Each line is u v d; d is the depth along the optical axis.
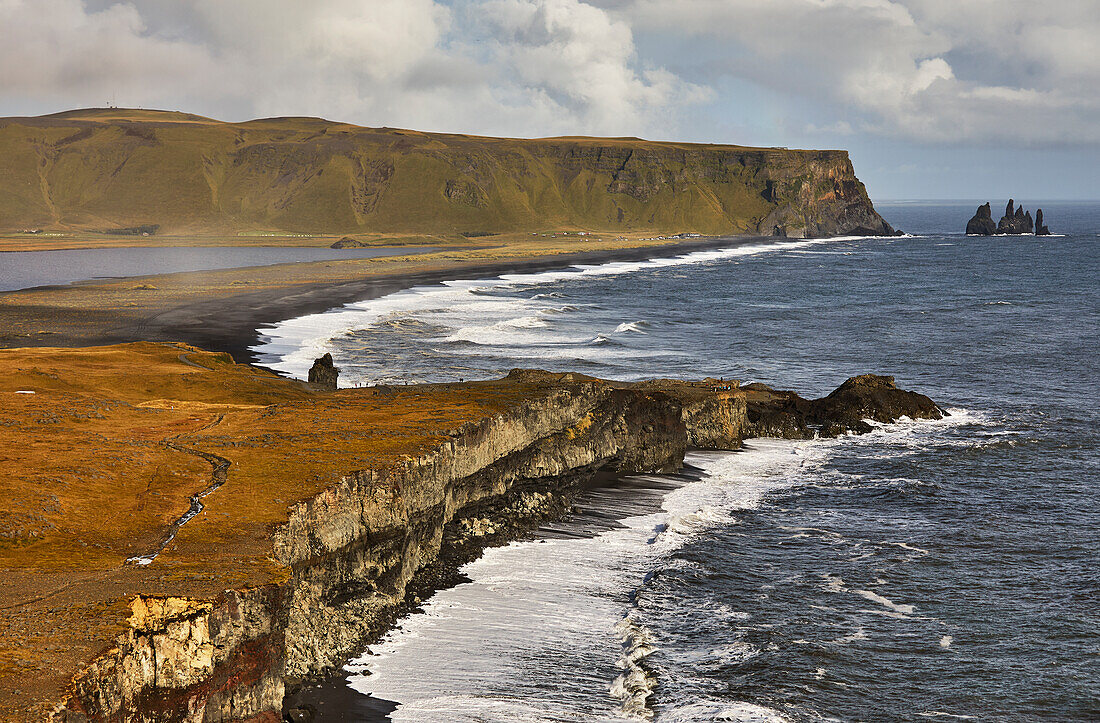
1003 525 58.00
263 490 42.84
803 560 51.72
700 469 70.44
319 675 37.09
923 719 35.66
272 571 34.44
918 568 50.69
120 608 30.73
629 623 42.72
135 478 45.12
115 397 70.38
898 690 37.78
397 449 49.09
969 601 46.53
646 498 63.16
